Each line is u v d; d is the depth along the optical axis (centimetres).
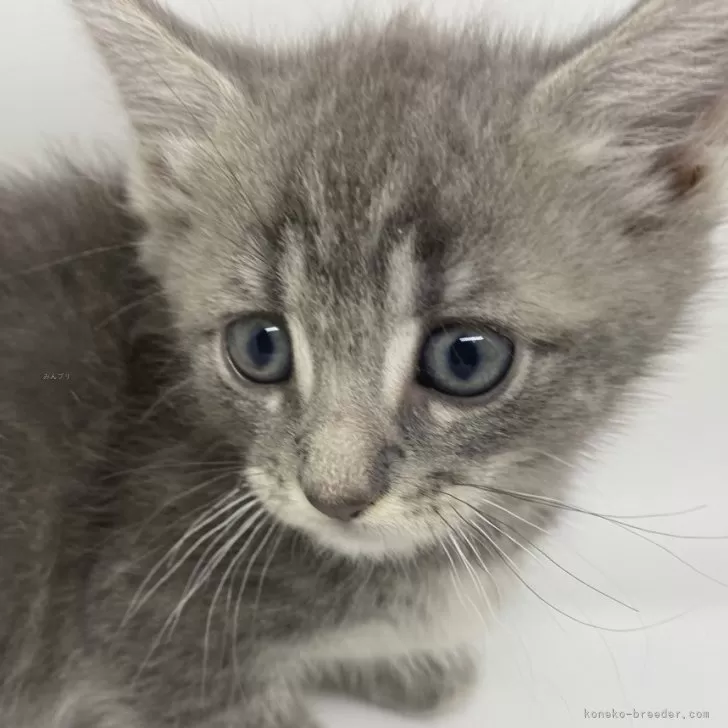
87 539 21
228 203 20
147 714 21
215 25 24
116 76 20
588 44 19
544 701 24
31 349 21
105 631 21
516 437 19
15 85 24
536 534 22
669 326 20
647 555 27
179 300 21
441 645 22
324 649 22
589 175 19
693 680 24
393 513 19
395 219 18
